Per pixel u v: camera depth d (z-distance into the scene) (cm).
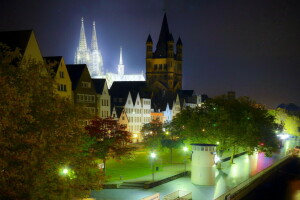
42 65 2892
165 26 17600
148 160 7256
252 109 7381
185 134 6688
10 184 2294
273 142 7356
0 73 2384
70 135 2817
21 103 2234
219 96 7300
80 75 7681
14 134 2239
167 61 16988
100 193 4547
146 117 11794
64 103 2939
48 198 2531
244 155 8688
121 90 11125
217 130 6334
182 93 16900
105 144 4978
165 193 4625
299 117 16288
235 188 4781
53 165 2694
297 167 8106
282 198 5519
